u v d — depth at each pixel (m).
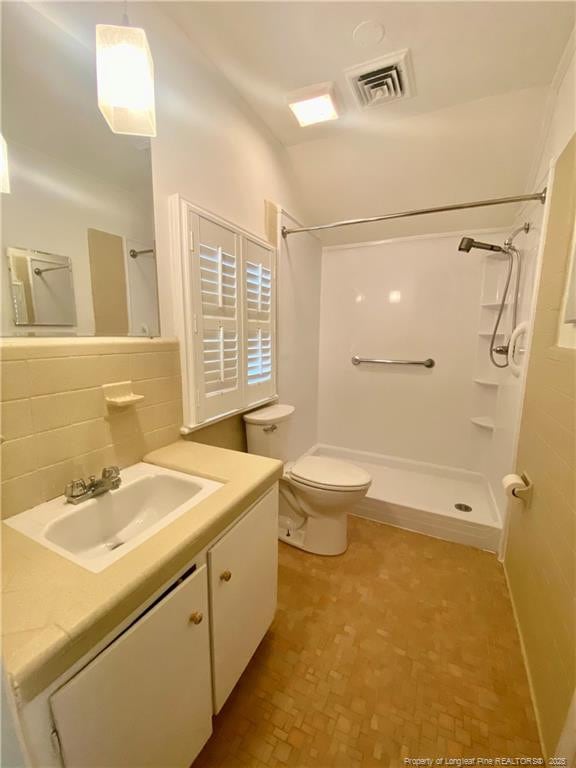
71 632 0.49
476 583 1.61
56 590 0.57
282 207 2.00
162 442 1.25
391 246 2.58
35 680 0.45
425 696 1.10
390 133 1.78
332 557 1.79
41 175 0.84
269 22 1.18
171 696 0.73
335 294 2.81
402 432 2.74
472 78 1.42
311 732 0.99
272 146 1.84
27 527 0.76
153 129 0.83
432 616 1.42
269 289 1.82
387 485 2.42
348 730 1.00
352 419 2.91
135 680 0.63
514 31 1.19
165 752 0.73
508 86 1.46
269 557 1.15
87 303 0.97
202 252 1.28
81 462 0.96
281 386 2.16
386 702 1.08
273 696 1.09
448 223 2.32
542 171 1.61
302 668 1.18
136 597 0.60
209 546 0.83
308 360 2.66
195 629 0.79
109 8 0.97
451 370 2.52
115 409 1.05
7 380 0.77
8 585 0.58
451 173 1.93
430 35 1.21
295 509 1.89
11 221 0.79
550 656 0.97
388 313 2.66
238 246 1.50
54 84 0.86
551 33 1.19
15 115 0.78
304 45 1.27
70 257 0.92
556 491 1.02
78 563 0.64
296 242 2.25
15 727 0.43
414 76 1.42
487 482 2.34
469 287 2.40
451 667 1.19
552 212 1.32
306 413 2.70
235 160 1.54
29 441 0.82
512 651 1.26
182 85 1.23
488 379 2.39
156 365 1.19
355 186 2.12
